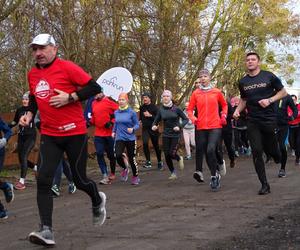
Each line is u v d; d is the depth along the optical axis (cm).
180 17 1983
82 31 1583
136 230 613
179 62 2064
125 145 1071
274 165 1319
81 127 543
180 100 2125
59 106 523
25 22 1438
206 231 592
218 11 2233
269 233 565
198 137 931
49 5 1507
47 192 536
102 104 1077
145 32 1900
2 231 646
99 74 1719
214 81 2366
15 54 1484
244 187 931
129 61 1989
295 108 1138
